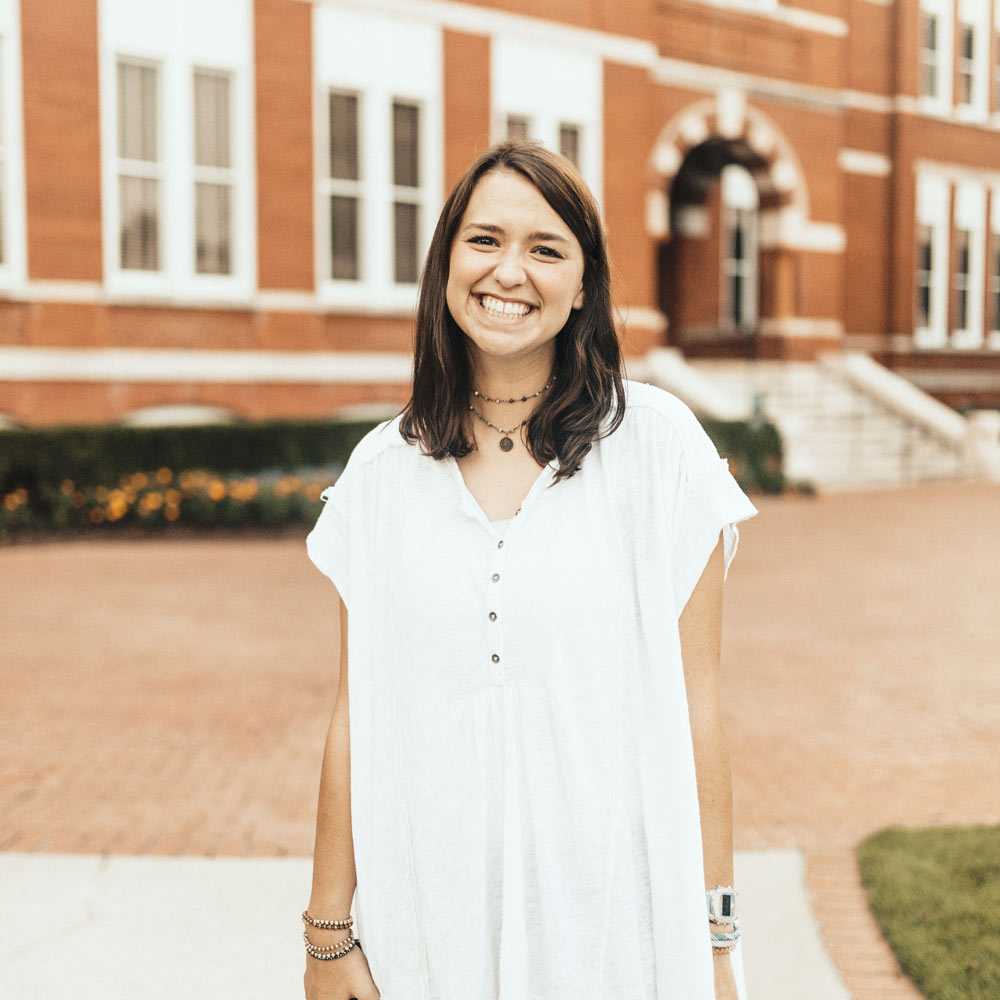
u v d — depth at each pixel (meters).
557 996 1.61
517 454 1.74
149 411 14.27
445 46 16.16
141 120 14.02
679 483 1.67
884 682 7.14
